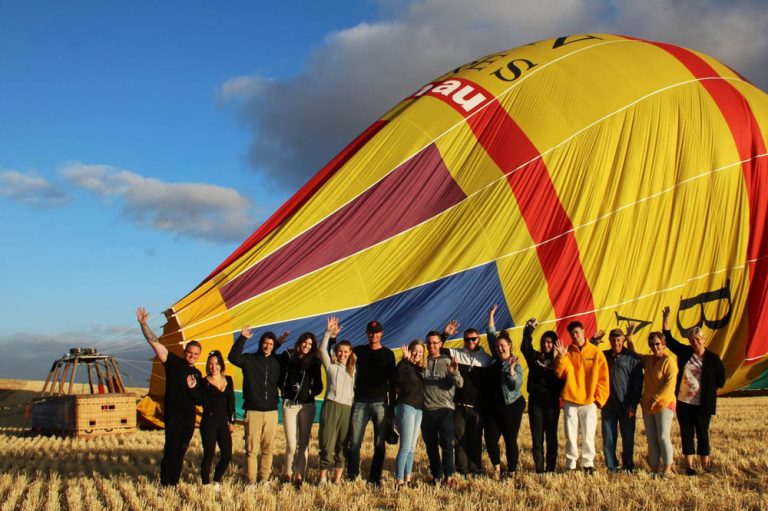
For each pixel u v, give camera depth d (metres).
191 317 14.63
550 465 10.66
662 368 10.30
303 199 16.55
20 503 9.08
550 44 18.92
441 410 10.06
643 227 16.28
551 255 15.72
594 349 10.67
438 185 16.19
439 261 15.48
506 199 15.92
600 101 17.06
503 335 10.67
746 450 12.07
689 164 16.84
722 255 16.62
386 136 16.86
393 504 8.78
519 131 16.62
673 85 17.77
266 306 14.85
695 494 8.48
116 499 8.98
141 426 20.22
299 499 8.92
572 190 16.22
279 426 16.78
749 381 16.97
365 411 10.06
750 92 18.91
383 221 15.82
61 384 22.06
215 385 9.98
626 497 8.66
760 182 17.30
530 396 10.77
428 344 10.44
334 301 15.09
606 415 10.76
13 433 21.22
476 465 10.68
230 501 8.73
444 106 17.16
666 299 16.09
